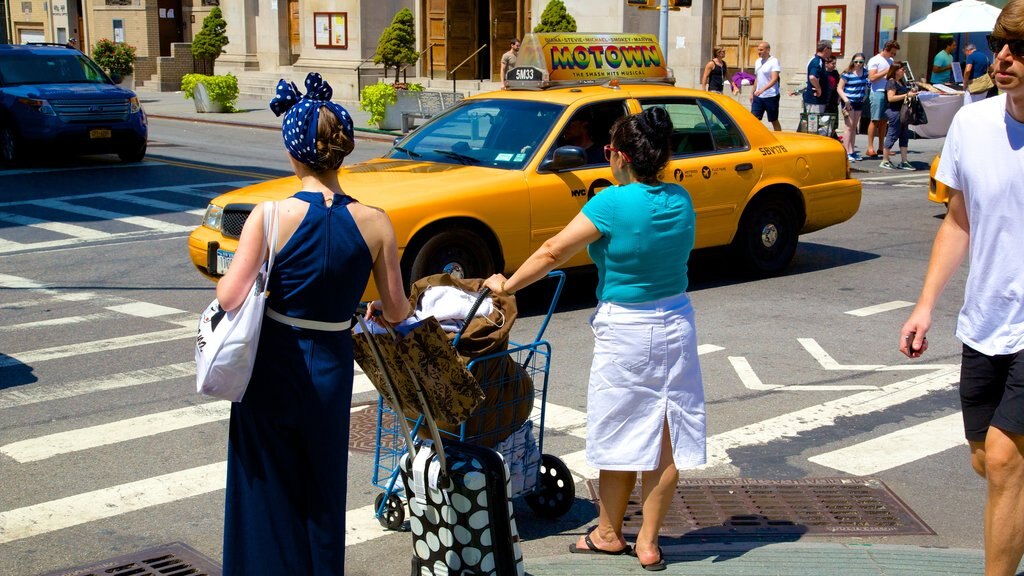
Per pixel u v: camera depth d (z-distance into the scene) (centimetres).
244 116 2870
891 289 1024
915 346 409
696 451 448
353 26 3094
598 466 446
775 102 1994
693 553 472
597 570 450
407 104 2464
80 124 1894
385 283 376
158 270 1130
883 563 459
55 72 2000
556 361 794
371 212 369
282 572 366
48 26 4462
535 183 898
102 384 742
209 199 1585
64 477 580
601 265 441
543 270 437
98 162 2005
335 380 363
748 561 461
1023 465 378
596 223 430
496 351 465
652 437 439
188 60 3884
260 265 350
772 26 2356
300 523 368
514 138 934
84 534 513
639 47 1055
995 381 394
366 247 364
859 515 530
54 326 900
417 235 845
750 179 1021
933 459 607
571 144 928
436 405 399
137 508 543
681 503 546
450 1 3033
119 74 3881
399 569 476
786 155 1052
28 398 711
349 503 546
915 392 725
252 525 366
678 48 2536
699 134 1001
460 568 409
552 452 617
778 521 521
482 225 877
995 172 379
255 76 3428
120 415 679
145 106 3216
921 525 519
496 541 404
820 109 1927
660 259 430
